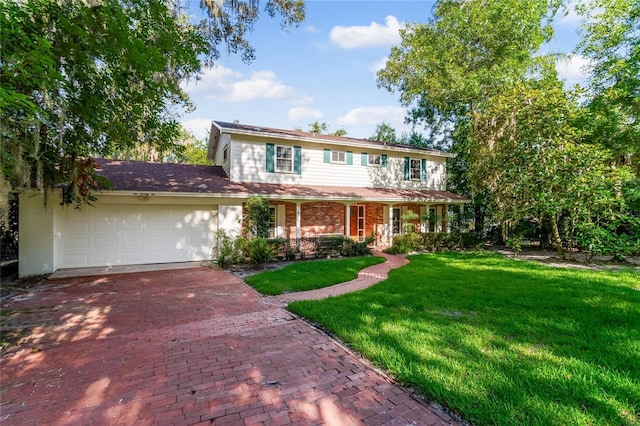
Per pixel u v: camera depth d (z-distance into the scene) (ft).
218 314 17.39
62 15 16.83
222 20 34.01
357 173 51.31
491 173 41.50
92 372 10.84
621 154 39.55
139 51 19.44
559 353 11.48
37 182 21.84
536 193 36.19
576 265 33.83
